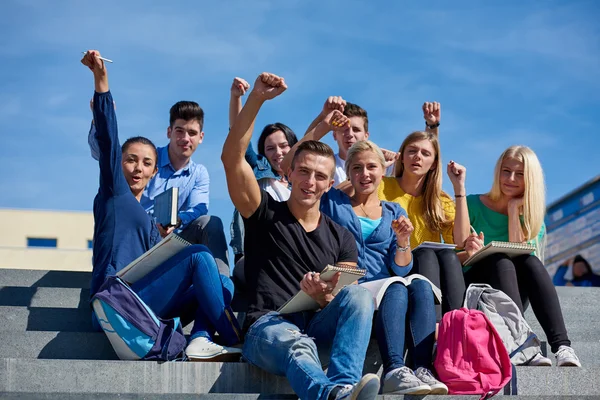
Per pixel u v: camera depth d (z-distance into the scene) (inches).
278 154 259.3
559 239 485.4
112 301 179.8
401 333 185.2
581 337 229.5
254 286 187.3
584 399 178.7
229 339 188.9
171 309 192.7
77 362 174.7
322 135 228.8
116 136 201.8
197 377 178.2
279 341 171.8
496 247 207.3
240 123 184.9
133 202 204.5
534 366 191.6
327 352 180.4
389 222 214.2
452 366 181.8
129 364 176.2
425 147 231.9
